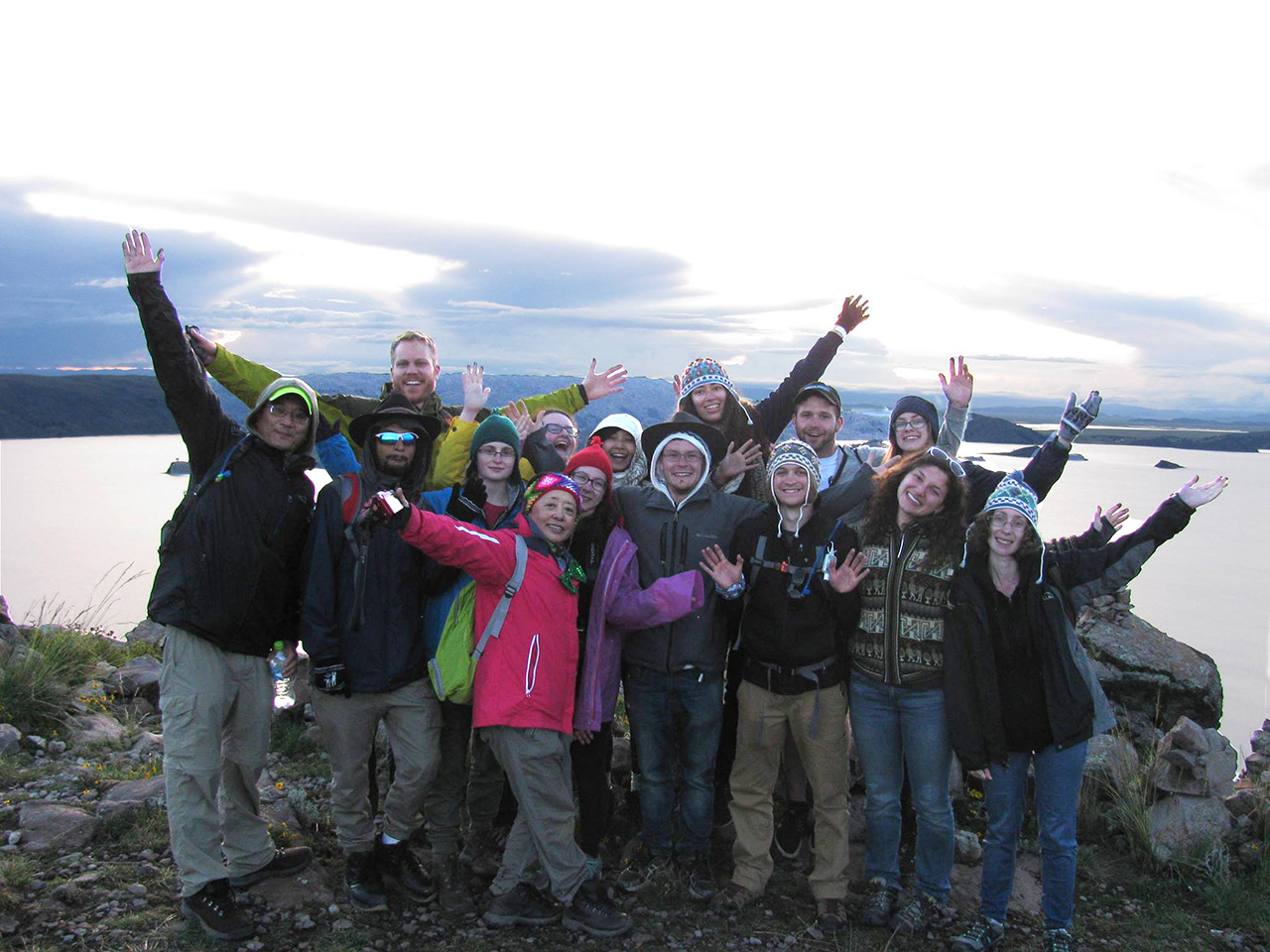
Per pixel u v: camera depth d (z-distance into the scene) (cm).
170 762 347
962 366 521
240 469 363
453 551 359
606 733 416
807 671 403
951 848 401
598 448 429
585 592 412
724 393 516
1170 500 385
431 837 396
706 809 429
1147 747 560
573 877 375
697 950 377
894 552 402
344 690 360
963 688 380
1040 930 409
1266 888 438
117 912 357
